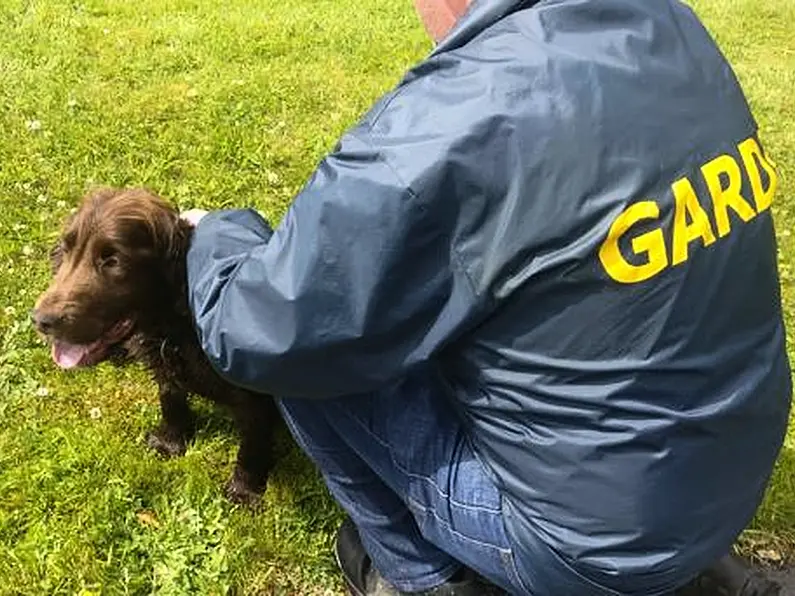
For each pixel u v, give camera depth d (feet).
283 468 4.01
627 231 2.30
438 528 2.95
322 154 6.26
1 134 6.21
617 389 2.41
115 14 8.44
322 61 7.79
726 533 2.70
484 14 2.45
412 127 2.35
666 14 2.49
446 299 2.46
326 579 3.64
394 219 2.33
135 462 3.97
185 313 3.55
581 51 2.35
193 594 3.54
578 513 2.55
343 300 2.46
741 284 2.48
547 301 2.38
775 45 9.18
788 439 4.17
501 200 2.32
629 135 2.32
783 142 7.02
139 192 3.59
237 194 5.82
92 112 6.57
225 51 7.74
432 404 2.89
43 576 3.55
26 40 7.63
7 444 4.04
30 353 4.49
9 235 5.29
